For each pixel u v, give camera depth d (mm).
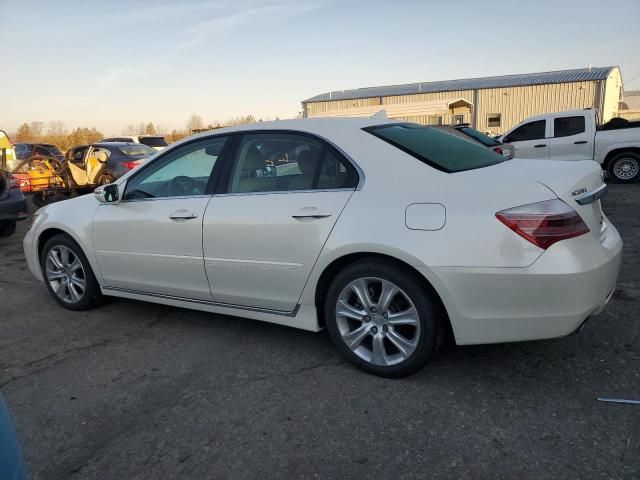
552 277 2629
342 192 3174
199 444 2631
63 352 3828
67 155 13734
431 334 2953
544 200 2699
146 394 3150
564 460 2352
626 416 2646
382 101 39406
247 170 3596
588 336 3551
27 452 2646
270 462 2461
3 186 7531
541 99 33375
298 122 3582
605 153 11898
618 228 7176
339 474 2354
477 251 2740
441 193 2900
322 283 3307
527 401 2830
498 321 2779
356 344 3234
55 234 4793
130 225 4059
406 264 2945
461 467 2348
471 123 35969
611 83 33500
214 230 3592
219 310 3822
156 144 25312
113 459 2555
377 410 2830
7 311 4801
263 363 3473
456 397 2910
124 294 4352
